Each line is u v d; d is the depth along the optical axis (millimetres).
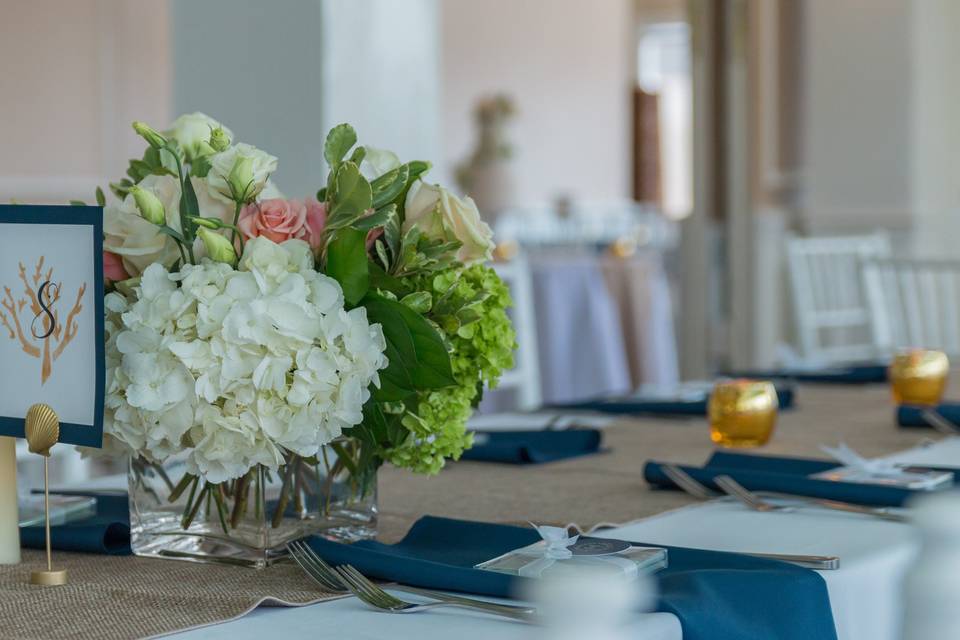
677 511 1102
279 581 832
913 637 428
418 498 1183
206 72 2639
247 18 2592
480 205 6215
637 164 7621
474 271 935
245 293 818
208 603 762
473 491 1220
